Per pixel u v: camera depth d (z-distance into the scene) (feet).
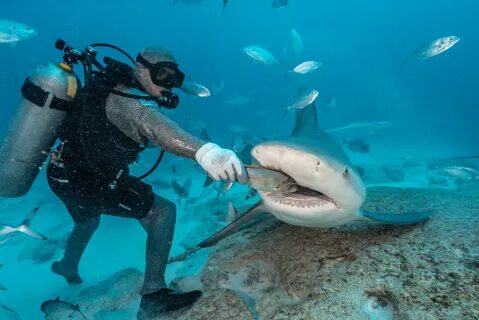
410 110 189.16
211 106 172.86
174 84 9.53
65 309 10.91
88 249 19.56
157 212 10.96
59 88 9.48
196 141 7.95
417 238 8.54
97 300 11.57
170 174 42.75
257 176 6.64
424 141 94.38
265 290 9.27
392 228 9.27
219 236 10.24
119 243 20.35
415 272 7.34
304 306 7.17
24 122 9.54
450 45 21.01
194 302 9.21
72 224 24.27
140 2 232.94
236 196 25.08
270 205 8.34
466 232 8.38
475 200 10.64
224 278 9.96
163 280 10.37
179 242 18.93
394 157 62.34
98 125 9.27
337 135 62.80
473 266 7.05
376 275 7.61
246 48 32.07
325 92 221.46
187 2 58.59
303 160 6.56
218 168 6.86
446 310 6.24
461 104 232.53
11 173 9.80
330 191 7.07
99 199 10.62
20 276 17.16
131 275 13.03
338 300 7.19
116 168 10.00
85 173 10.28
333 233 9.60
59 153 10.13
